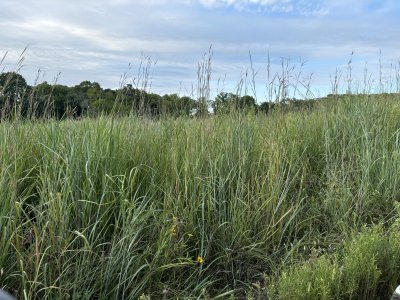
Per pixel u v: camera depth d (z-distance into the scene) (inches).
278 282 135.3
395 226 166.4
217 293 145.5
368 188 200.4
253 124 219.8
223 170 184.1
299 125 249.1
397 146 223.8
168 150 183.6
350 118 254.5
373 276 131.9
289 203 185.3
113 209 150.9
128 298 130.5
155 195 166.7
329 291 122.0
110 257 131.0
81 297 126.3
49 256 126.2
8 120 169.8
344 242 152.6
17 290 122.8
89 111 208.1
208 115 215.6
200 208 165.0
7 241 127.6
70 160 152.2
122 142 179.8
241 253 156.6
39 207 135.8
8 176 143.6
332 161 220.4
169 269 145.1
